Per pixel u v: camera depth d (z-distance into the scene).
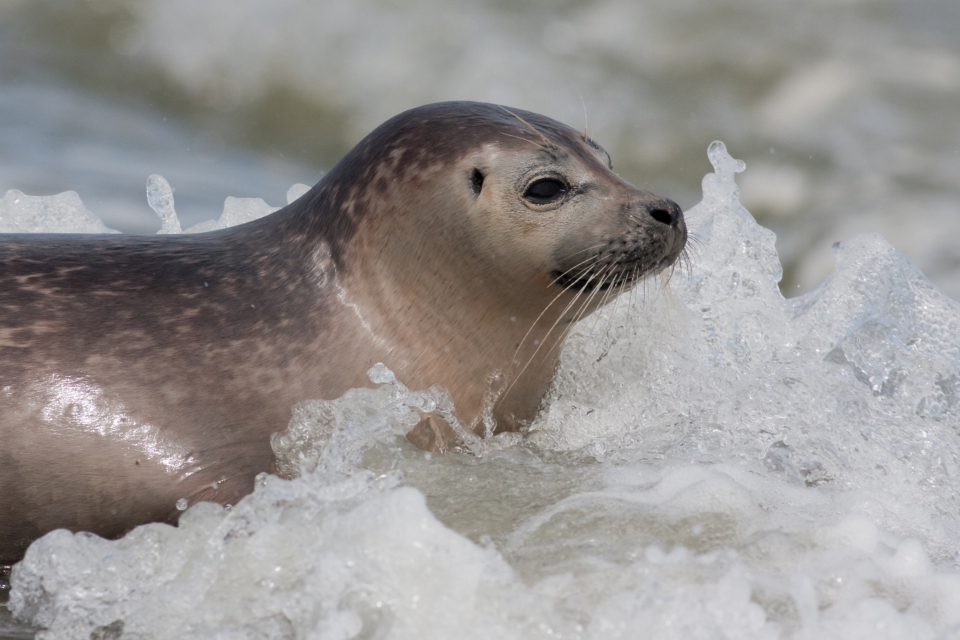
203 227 26.31
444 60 55.31
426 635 12.07
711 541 14.39
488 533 14.84
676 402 19.78
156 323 16.58
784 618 12.56
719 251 23.16
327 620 12.28
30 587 14.40
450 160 17.69
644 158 49.91
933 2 56.72
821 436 18.94
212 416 16.12
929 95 50.44
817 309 22.52
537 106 52.78
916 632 12.23
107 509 15.73
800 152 47.94
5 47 57.47
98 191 37.19
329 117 55.31
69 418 15.58
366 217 17.97
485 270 17.73
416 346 17.72
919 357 21.45
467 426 18.20
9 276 16.75
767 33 55.09
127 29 59.00
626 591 12.73
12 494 15.50
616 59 55.44
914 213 41.28
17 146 43.28
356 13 57.19
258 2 57.38
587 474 16.98
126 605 13.70
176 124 53.53
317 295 17.64
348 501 14.49
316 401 16.67
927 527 16.31
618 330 20.95
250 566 13.68
